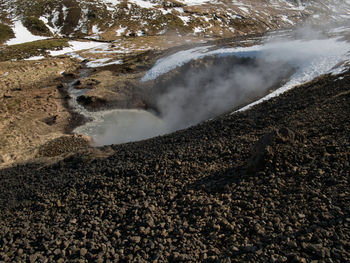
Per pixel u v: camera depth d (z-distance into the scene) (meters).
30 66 48.81
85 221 7.70
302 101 15.61
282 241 4.72
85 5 102.06
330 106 12.43
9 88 37.66
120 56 57.88
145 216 6.92
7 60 58.50
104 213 7.95
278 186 6.58
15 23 88.00
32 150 22.66
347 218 4.79
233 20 105.56
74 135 25.44
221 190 7.44
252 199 6.40
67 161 16.09
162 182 9.22
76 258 5.82
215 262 4.74
